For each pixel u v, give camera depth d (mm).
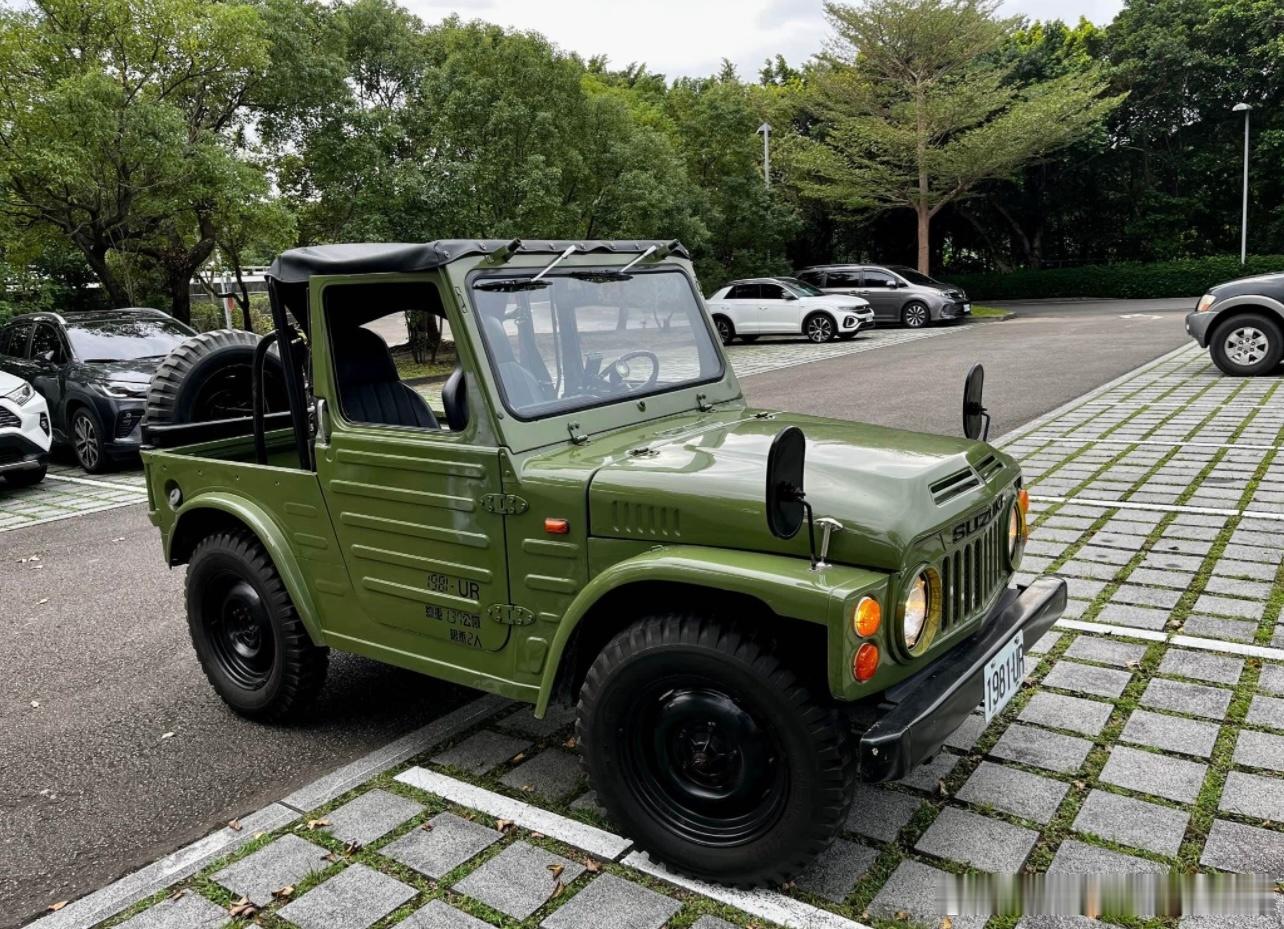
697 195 26922
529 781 3664
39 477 10398
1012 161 29734
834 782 2699
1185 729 3770
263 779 3840
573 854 3189
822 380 15250
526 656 3314
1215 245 36219
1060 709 3980
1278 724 3768
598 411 3570
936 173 30156
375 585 3695
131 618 5859
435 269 3254
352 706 4465
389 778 3723
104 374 10844
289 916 2941
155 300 21516
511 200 18922
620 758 3039
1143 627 4750
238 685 4340
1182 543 5949
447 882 3068
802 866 2805
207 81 15789
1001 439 9461
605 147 21984
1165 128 34594
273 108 17719
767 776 2826
